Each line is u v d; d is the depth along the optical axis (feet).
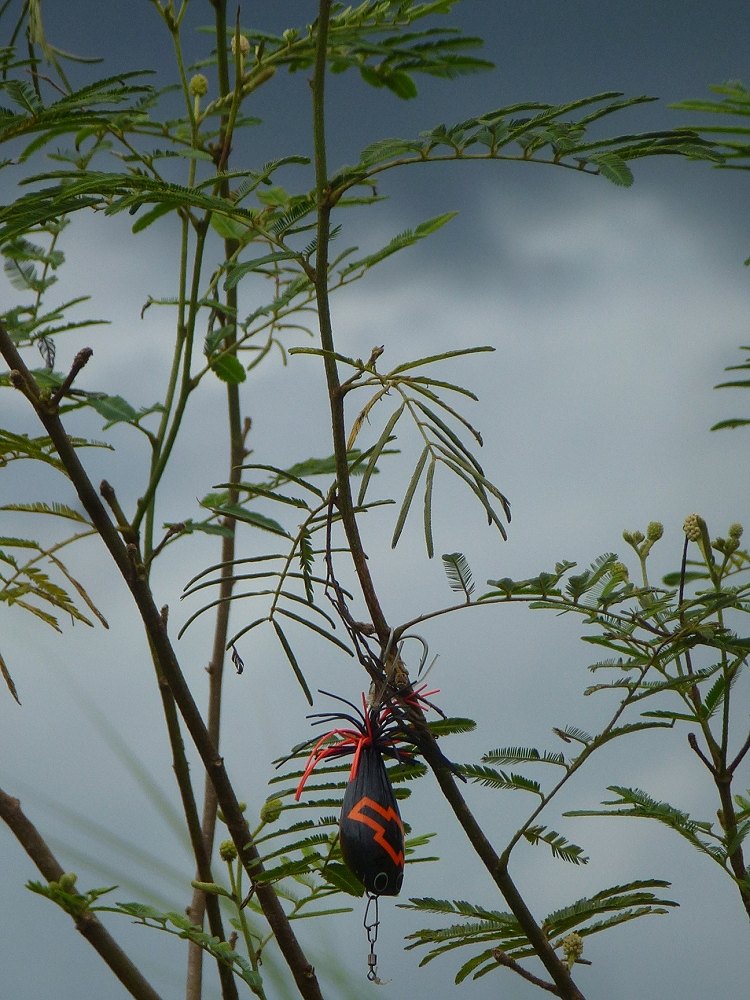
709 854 3.86
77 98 3.80
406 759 3.73
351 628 3.69
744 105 3.62
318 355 3.64
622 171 3.61
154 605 3.86
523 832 3.71
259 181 3.84
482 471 3.51
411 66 3.80
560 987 3.72
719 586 3.83
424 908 3.83
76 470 3.85
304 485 3.68
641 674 3.77
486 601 3.69
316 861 3.84
